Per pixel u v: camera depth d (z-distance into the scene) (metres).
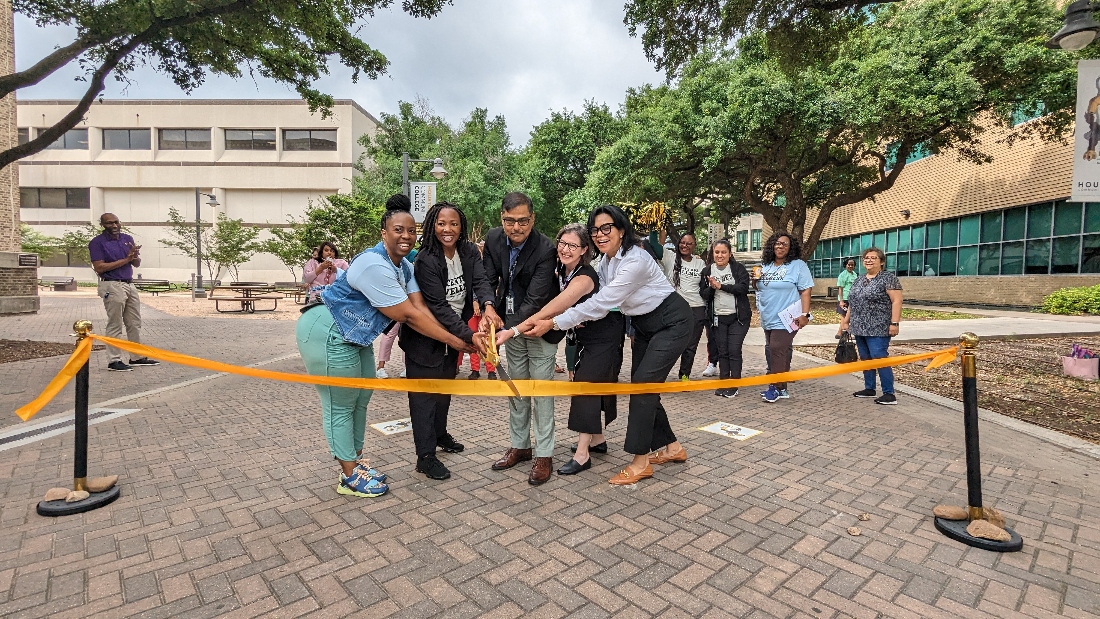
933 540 2.87
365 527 2.98
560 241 3.61
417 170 29.47
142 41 7.07
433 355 3.68
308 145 43.22
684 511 3.20
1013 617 2.23
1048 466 3.95
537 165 29.69
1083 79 6.41
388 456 4.16
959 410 5.54
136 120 42.41
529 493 3.46
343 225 26.17
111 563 2.60
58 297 24.19
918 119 13.66
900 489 3.53
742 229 48.00
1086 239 16.75
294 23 7.46
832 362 8.56
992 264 20.05
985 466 3.94
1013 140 17.11
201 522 3.03
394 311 3.16
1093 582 2.48
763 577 2.52
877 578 2.51
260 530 2.94
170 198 43.50
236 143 43.00
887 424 5.06
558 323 3.39
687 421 5.14
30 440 4.43
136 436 4.58
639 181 17.67
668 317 3.60
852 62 14.67
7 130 14.02
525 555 2.70
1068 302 16.28
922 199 23.48
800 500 3.36
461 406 5.76
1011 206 19.08
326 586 2.42
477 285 3.98
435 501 3.33
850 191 19.41
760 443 4.48
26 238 38.84
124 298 7.57
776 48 9.68
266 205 43.78
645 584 2.46
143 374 7.18
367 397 3.58
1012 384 6.90
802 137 15.84
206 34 7.33
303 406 5.63
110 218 7.40
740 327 6.21
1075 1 6.05
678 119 16.22
